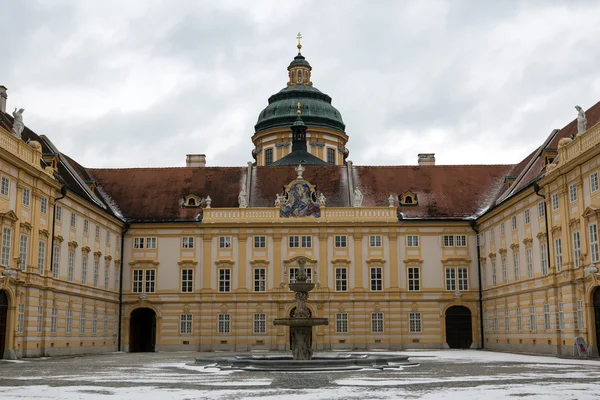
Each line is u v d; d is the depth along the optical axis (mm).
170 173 79500
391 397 22312
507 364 40844
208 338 71750
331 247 73125
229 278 72625
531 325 58625
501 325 66375
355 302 72312
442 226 73562
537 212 57188
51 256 54938
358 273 72625
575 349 49156
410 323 72250
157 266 72875
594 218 46500
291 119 91875
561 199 51656
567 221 50844
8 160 47500
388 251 73062
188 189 77500
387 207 73688
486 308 70875
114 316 70875
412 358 49438
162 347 71812
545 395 22797
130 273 72875
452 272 73000
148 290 72750
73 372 35344
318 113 92938
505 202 63531
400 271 72938
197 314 72188
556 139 65438
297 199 73688
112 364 43281
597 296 47312
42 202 53938
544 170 58938
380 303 72438
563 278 51375
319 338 71562
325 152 91875
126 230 73562
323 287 72250
